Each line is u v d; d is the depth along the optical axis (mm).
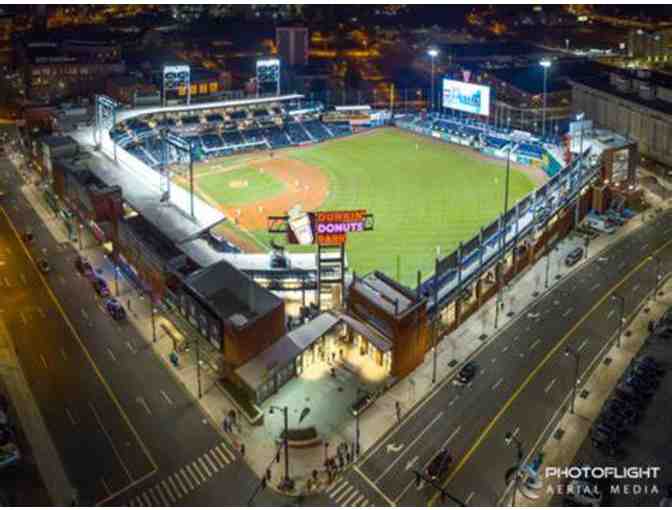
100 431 90250
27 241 145375
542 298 123125
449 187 186375
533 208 138000
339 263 120562
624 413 92188
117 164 167875
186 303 103750
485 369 103000
